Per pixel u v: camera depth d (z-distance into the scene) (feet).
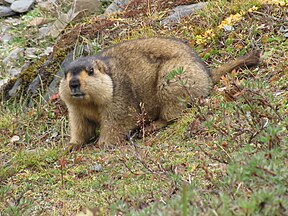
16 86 46.83
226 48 41.50
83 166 33.04
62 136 38.81
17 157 35.70
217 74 37.86
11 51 57.72
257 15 42.75
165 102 36.58
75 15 55.21
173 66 36.45
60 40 49.19
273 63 37.96
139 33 46.60
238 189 20.67
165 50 37.24
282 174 20.12
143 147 33.19
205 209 19.49
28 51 56.70
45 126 41.39
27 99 45.55
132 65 37.24
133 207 23.17
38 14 64.13
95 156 34.17
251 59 37.81
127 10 51.47
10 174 34.09
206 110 33.53
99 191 29.43
